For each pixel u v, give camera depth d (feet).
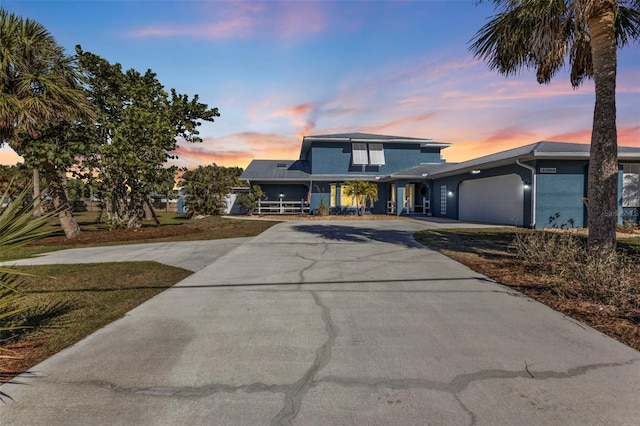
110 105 43.19
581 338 9.61
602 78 17.30
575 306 12.34
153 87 47.06
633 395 6.78
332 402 6.58
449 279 16.46
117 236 34.47
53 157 31.55
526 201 40.42
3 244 8.18
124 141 36.37
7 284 9.09
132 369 7.88
